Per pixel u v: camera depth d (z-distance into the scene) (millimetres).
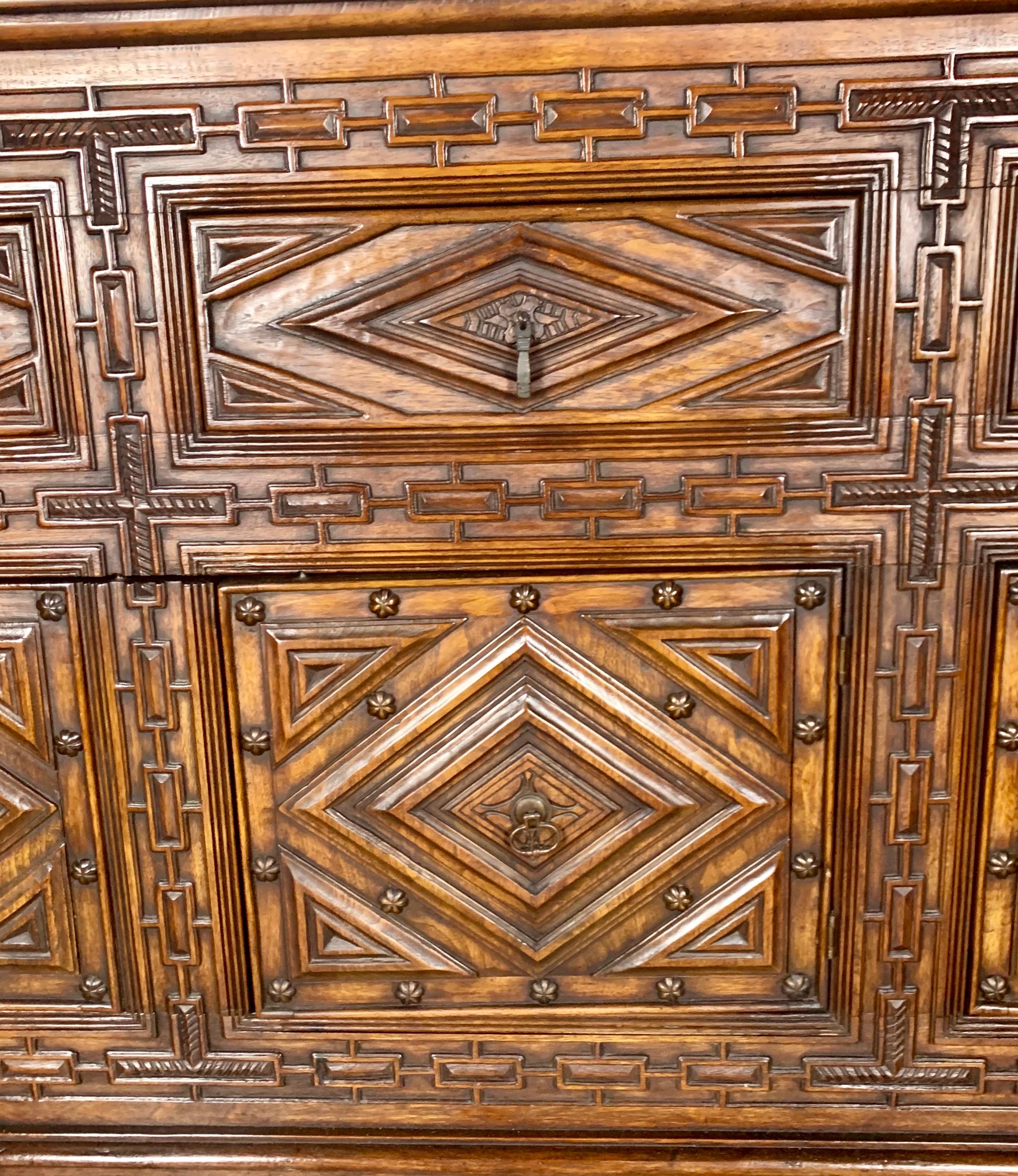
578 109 1161
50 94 1176
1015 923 1318
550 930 1353
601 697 1296
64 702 1313
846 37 1134
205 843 1339
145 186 1189
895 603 1252
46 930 1369
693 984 1358
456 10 1123
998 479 1217
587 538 1257
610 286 1206
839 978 1339
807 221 1182
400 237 1205
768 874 1324
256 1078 1395
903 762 1284
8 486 1266
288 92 1168
